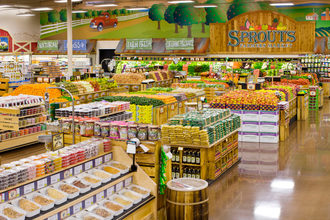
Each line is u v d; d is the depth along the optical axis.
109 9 27.83
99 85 14.51
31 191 4.57
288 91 13.77
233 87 17.30
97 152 5.54
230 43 25.25
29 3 27.94
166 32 26.59
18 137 9.87
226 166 8.61
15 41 27.41
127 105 9.77
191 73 23.36
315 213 6.30
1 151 9.52
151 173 5.77
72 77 15.25
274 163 9.23
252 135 11.46
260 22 24.62
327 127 13.70
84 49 28.50
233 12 25.03
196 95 13.86
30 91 12.36
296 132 12.89
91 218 4.68
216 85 15.68
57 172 4.88
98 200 5.06
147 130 5.77
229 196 7.05
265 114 11.27
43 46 28.86
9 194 4.32
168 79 18.77
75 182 4.96
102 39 28.22
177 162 7.66
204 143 7.39
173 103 11.96
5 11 26.73
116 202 5.10
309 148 10.66
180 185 5.54
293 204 6.69
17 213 4.14
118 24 27.72
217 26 25.41
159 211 5.91
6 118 9.63
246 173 8.47
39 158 4.99
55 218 4.45
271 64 22.52
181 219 5.35
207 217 5.53
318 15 23.66
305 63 23.70
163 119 11.39
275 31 24.44
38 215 4.26
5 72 18.19
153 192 5.57
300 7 23.88
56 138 5.86
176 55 26.48
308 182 7.85
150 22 26.91
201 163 7.57
